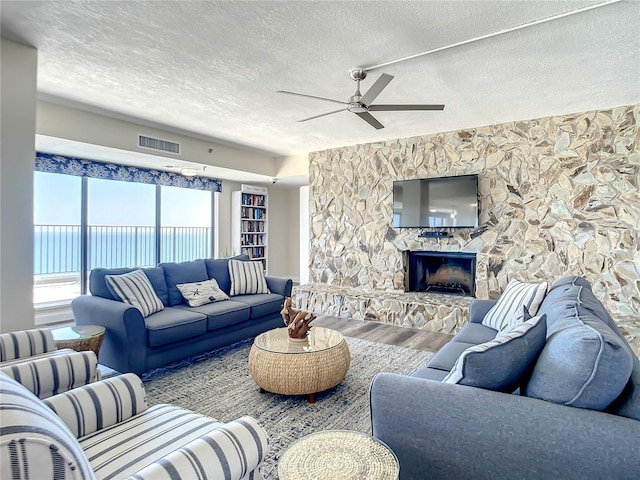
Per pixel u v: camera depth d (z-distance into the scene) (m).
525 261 4.38
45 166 4.74
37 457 0.68
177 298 3.88
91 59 2.86
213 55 2.78
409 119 4.33
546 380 1.27
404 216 5.12
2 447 0.64
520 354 1.38
